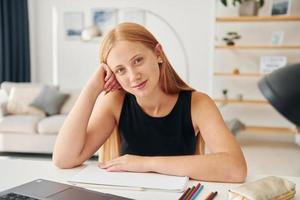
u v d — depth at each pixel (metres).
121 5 4.73
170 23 4.64
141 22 4.70
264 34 4.32
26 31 4.89
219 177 0.88
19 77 4.99
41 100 3.87
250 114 4.50
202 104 1.12
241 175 0.88
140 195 0.79
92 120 1.14
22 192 0.74
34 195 0.72
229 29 4.39
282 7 4.00
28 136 3.48
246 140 4.47
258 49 4.35
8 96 4.08
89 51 4.89
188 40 4.62
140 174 0.92
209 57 4.59
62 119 3.53
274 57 4.14
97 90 1.10
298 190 0.82
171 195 0.79
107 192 0.81
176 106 1.14
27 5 4.86
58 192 0.74
